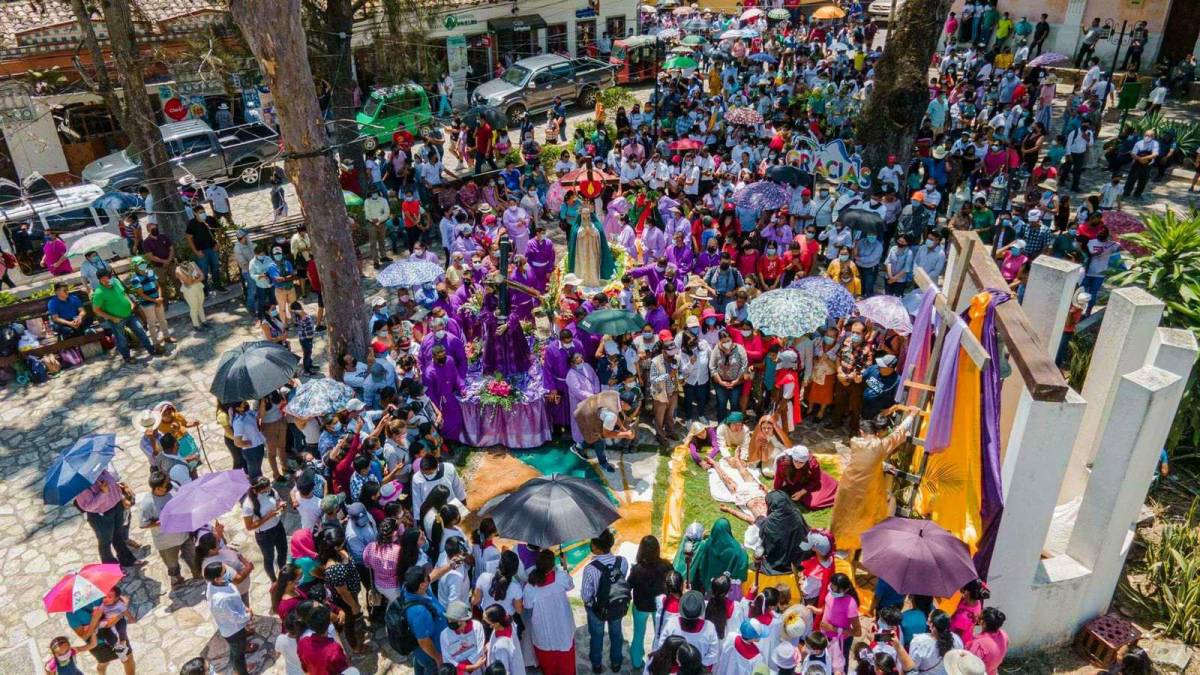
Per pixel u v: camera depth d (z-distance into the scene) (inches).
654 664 250.8
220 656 330.3
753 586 327.6
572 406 435.5
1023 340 309.3
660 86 1032.8
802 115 941.8
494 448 451.8
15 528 409.1
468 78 1135.6
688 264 587.2
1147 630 346.9
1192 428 449.1
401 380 436.1
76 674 292.0
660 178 749.9
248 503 342.0
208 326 601.3
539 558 284.8
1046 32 1155.3
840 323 469.7
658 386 439.5
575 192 644.7
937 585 272.2
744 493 401.1
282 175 887.1
